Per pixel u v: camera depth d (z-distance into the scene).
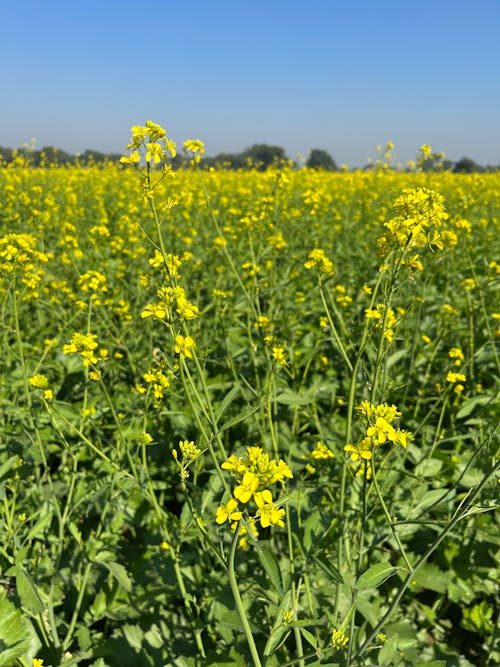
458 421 3.98
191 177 11.71
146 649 2.59
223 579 2.67
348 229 8.24
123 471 2.54
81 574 2.91
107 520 2.97
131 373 4.66
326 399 3.98
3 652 2.26
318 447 2.64
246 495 1.38
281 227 7.59
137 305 5.24
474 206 8.33
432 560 3.11
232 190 11.25
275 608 2.39
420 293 5.11
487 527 3.02
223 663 2.24
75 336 2.58
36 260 4.99
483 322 4.93
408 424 3.85
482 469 2.98
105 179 12.22
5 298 3.44
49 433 3.37
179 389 3.81
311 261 2.64
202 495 2.59
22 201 7.10
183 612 2.78
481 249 6.85
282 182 4.74
